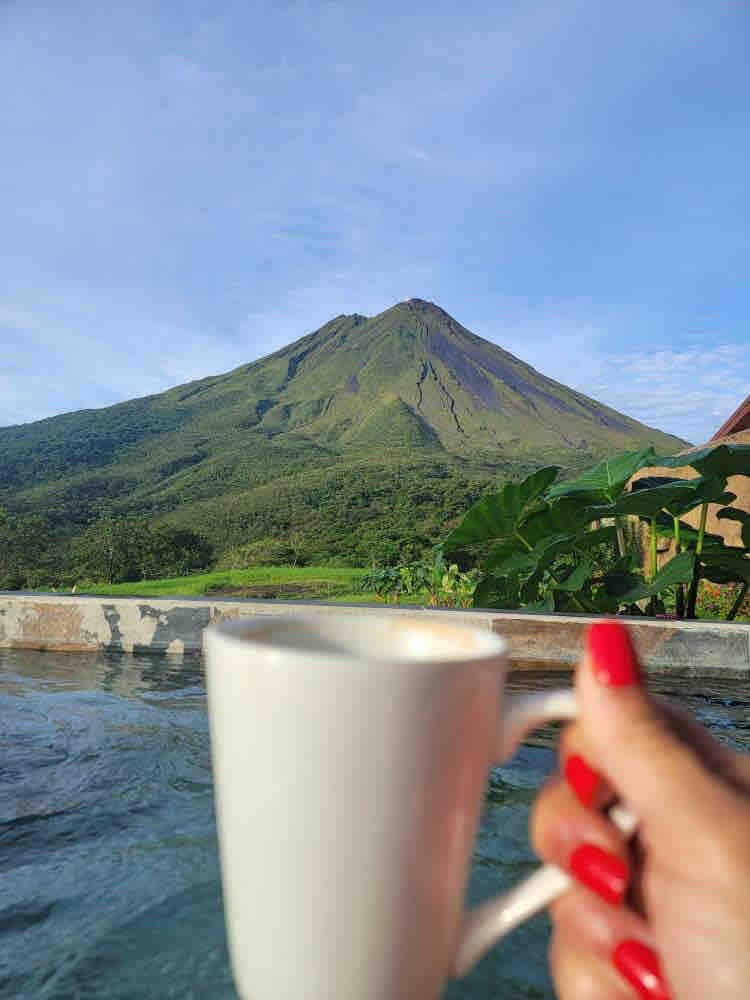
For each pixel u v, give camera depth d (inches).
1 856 15.4
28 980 10.6
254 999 8.3
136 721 29.5
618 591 97.7
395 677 7.8
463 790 8.3
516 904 8.9
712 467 96.8
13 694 36.5
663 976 8.1
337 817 7.8
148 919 12.4
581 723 8.6
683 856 7.8
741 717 39.4
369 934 7.9
